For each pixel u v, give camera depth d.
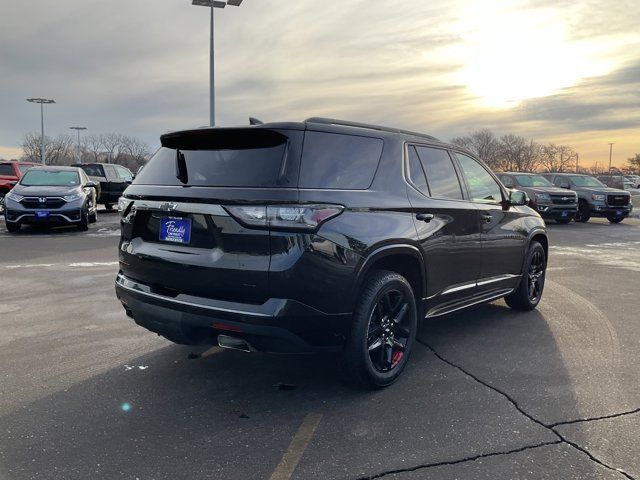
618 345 4.74
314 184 3.23
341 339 3.41
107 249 10.50
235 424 3.21
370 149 3.75
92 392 3.67
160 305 3.47
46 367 4.12
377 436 3.07
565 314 5.85
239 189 3.17
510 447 2.95
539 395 3.65
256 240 3.10
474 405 3.49
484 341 4.84
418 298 4.11
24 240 11.90
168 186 3.55
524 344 4.76
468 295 4.77
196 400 3.55
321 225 3.18
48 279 7.49
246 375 4.00
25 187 13.62
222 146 3.48
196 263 3.27
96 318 5.48
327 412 3.38
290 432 3.12
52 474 2.67
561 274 8.52
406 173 4.01
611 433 3.11
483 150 93.56
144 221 3.71
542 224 6.05
